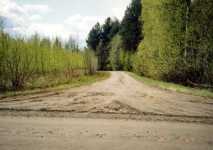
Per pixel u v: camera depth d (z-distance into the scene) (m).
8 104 12.48
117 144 6.15
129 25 67.94
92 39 130.12
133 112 11.13
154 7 30.66
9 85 20.72
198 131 7.77
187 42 24.08
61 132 7.12
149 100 15.21
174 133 7.42
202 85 23.23
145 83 30.62
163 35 26.66
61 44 47.28
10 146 5.75
